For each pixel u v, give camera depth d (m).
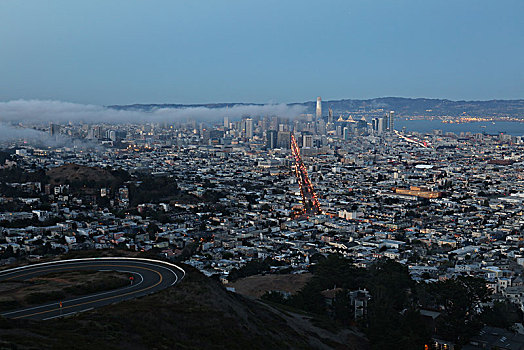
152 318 113.44
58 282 140.62
